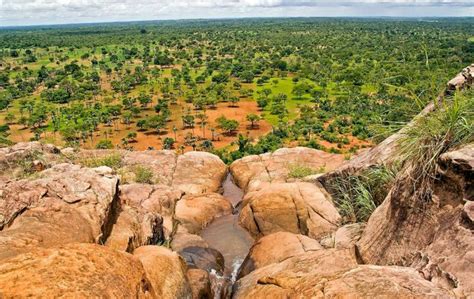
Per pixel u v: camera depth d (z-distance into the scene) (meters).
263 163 22.98
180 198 16.75
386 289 5.12
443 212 6.70
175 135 70.69
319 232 12.19
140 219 11.21
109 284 5.36
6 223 7.80
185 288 7.90
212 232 15.04
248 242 13.98
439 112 7.32
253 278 8.39
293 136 64.19
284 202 13.76
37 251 5.52
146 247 8.84
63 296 4.76
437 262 5.95
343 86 91.75
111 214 9.94
